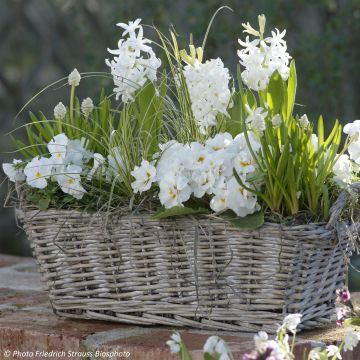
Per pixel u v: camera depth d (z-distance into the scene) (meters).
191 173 2.40
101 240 2.55
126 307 2.56
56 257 2.63
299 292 2.41
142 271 2.52
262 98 2.49
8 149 7.66
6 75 8.02
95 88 5.94
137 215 2.48
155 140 2.59
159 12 5.95
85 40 6.43
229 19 6.00
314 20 6.47
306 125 2.42
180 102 2.59
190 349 2.29
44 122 2.73
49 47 7.64
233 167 2.36
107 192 2.52
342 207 2.35
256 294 2.41
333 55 5.72
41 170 2.56
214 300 2.45
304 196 2.39
